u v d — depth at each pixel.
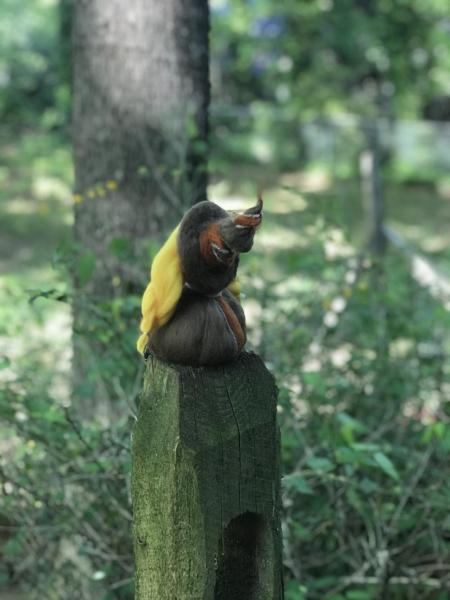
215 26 21.39
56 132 19.98
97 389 4.18
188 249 2.22
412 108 22.22
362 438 4.22
